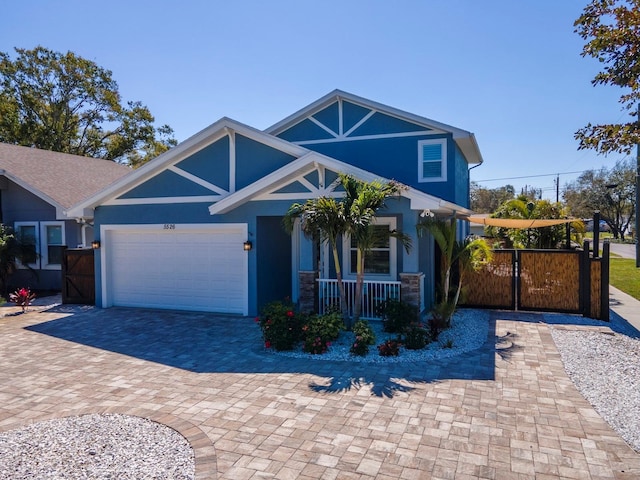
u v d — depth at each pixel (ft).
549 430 18.69
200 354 30.66
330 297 40.86
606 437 18.07
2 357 30.58
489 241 83.51
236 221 42.88
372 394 22.86
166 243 46.39
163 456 16.90
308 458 16.57
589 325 38.68
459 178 55.88
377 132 53.57
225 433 18.66
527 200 87.45
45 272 61.41
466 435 18.25
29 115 121.60
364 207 32.12
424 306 42.14
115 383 25.13
